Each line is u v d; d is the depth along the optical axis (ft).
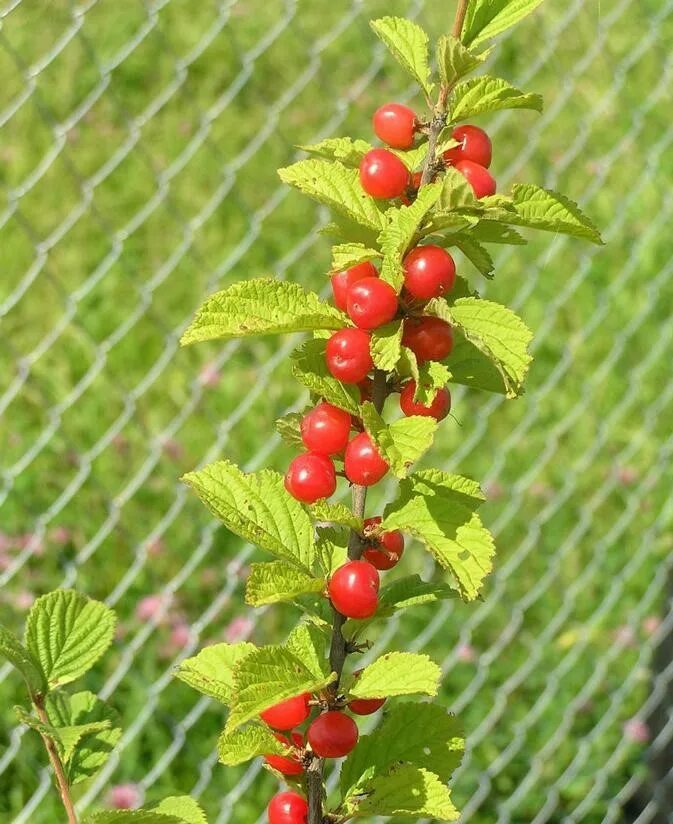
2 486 4.04
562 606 4.15
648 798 3.82
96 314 4.73
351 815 1.68
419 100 5.97
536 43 6.02
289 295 1.64
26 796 3.31
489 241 1.69
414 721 1.73
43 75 5.45
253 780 3.51
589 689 3.77
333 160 1.76
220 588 3.98
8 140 5.27
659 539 4.42
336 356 1.61
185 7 6.07
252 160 5.55
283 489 1.69
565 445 4.67
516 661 3.97
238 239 5.19
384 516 1.66
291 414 1.71
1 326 4.59
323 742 1.62
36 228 5.01
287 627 3.91
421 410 1.64
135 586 3.92
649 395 4.94
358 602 1.60
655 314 5.19
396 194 1.65
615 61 6.19
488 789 3.53
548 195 1.64
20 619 3.73
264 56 6.05
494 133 5.69
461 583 1.58
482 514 4.32
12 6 3.27
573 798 3.77
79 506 4.09
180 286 4.96
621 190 5.66
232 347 4.62
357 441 1.62
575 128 5.85
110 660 3.65
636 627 4.13
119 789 3.37
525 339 1.61
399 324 1.61
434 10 6.14
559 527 4.38
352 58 6.16
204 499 1.66
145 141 5.49
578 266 5.24
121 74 5.70
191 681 1.72
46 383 4.43
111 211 5.18
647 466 4.68
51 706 1.79
